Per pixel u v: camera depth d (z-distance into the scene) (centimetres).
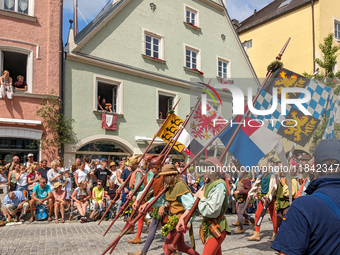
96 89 1292
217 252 318
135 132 1395
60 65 1192
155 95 1487
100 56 1317
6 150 1073
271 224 768
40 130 1122
